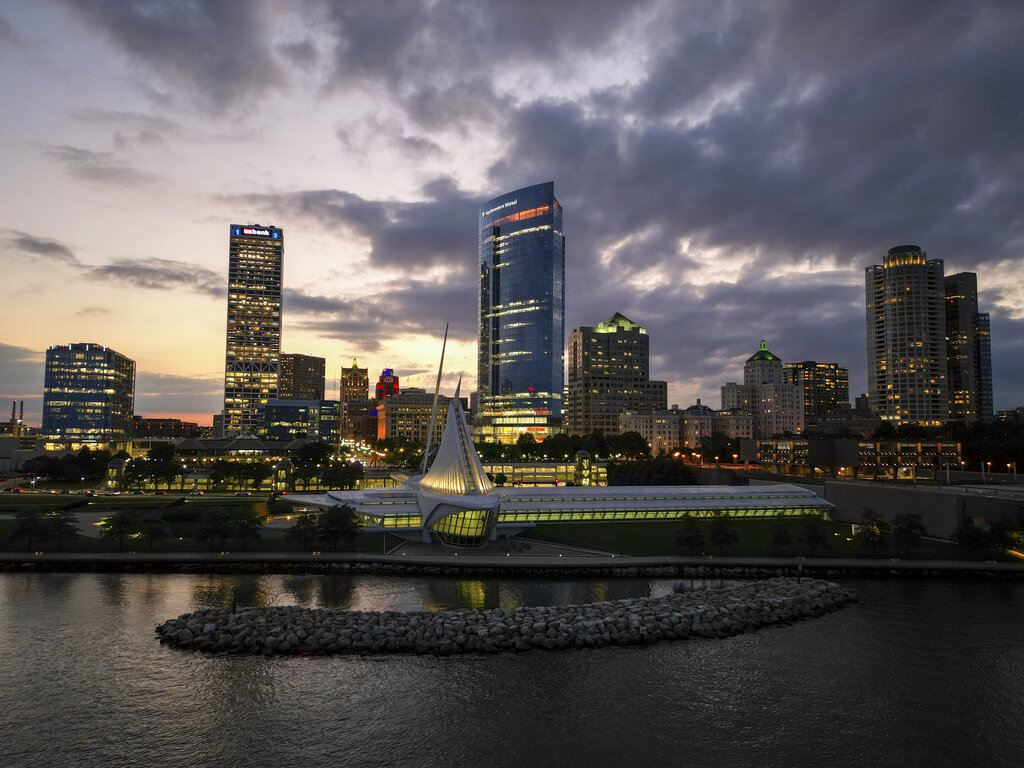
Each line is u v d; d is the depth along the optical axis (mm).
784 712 70312
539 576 124125
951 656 85188
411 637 86312
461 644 85312
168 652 83938
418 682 76312
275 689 74312
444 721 67750
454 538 145125
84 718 67625
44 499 198750
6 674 77625
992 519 139500
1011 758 61875
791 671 80375
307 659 82188
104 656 82688
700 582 120875
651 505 175125
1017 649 87438
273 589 113625
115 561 128250
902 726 67562
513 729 66375
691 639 90375
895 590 116188
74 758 60469
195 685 75062
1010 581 122375
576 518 169375
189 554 132375
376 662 81500
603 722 67938
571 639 87625
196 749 62219
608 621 92062
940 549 141750
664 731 66250
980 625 96750
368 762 60375
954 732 66500
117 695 72500
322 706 70562
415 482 189375
